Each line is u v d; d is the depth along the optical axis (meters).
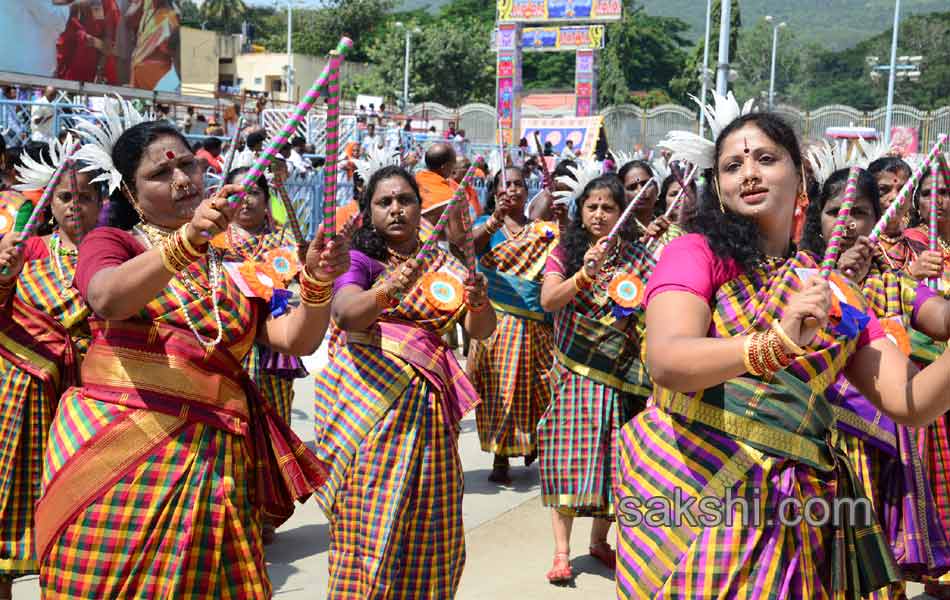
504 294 6.48
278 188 3.55
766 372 2.22
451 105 57.31
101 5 19.75
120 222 3.06
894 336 3.48
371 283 4.14
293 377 5.94
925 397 2.50
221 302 2.92
